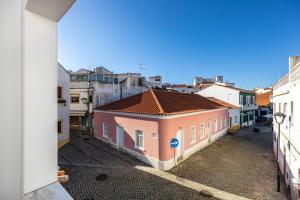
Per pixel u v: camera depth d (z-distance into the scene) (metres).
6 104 1.90
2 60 1.92
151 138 12.79
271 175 12.06
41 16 1.97
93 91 21.92
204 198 9.05
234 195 9.46
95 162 13.19
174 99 17.42
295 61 11.19
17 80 1.83
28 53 1.84
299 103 8.37
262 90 50.47
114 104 18.42
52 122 2.07
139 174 11.41
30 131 1.84
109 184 10.09
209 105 21.30
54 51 2.11
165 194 9.27
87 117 22.80
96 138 19.34
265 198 9.28
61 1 1.86
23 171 1.79
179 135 13.79
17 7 1.86
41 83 1.96
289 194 9.58
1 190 1.94
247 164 13.83
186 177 11.25
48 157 2.02
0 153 1.94
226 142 20.27
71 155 14.55
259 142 20.62
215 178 11.28
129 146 14.62
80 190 9.41
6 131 1.89
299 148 8.19
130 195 9.08
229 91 29.09
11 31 1.88
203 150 16.92
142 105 14.88
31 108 1.86
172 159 12.73
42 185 1.95
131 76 26.45
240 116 29.53
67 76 18.00
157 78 37.66
